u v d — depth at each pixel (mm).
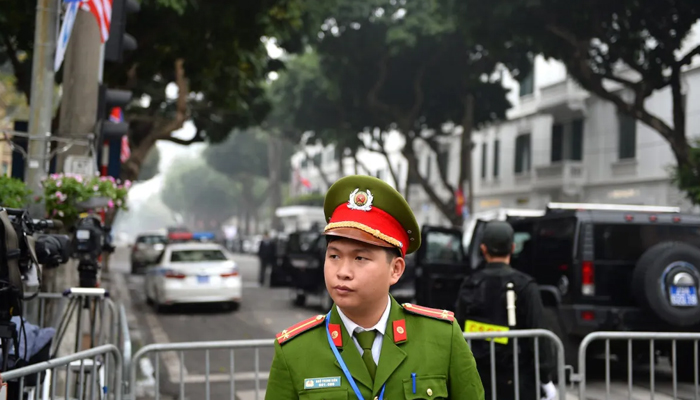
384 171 47625
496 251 4246
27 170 6625
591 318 7523
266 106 20797
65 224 6434
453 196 28078
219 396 7215
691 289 7145
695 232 7852
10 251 3436
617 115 25938
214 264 14555
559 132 29172
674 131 16203
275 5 13297
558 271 7969
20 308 3648
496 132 33906
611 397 7137
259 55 15492
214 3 12570
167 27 12680
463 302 4332
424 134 40344
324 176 43375
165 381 7867
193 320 13305
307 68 29391
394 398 1861
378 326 1916
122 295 17328
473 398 1945
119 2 7516
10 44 13320
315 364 1894
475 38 17750
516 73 26562
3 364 3514
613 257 7711
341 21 24531
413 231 1950
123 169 16359
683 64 15984
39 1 6805
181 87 16391
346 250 1871
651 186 24312
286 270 16594
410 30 23828
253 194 80562
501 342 4074
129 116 18234
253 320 13344
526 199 31047
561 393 4781
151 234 27141
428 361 1912
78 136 7438
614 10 16031
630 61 16891
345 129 29281
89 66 7512
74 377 5699
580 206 8555
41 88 6758
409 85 26812
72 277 6711
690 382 7777
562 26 16531
